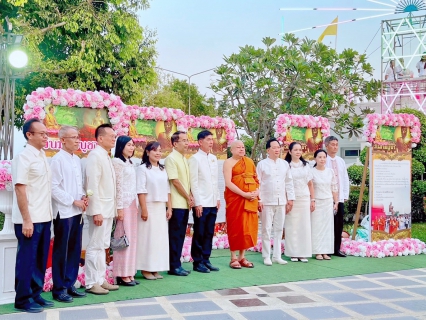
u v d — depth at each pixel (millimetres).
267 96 10422
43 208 4410
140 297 4926
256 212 6410
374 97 10945
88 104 5695
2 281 4676
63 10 13156
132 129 7211
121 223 5320
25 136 4410
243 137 13820
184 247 7188
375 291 5312
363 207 11656
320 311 4543
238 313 4441
